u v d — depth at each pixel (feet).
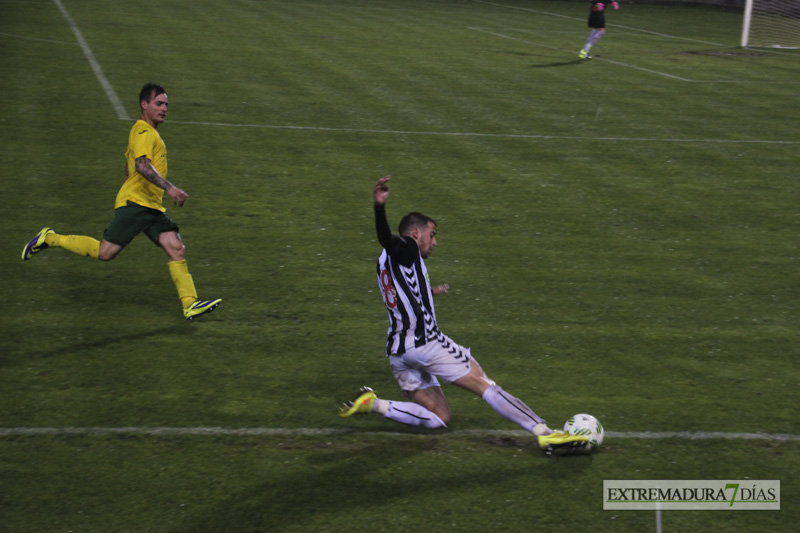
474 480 28.02
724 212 61.36
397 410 30.30
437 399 31.42
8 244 48.98
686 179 69.67
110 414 31.50
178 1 181.47
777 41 172.55
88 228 52.01
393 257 28.63
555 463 29.30
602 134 84.48
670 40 171.53
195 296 40.52
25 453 28.63
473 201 61.67
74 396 32.76
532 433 29.32
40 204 55.72
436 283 46.65
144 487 26.94
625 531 25.49
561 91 106.42
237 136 76.38
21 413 31.24
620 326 41.75
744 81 120.67
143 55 113.09
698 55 148.36
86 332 38.86
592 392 34.83
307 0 205.98
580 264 50.34
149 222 40.01
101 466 28.04
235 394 33.55
